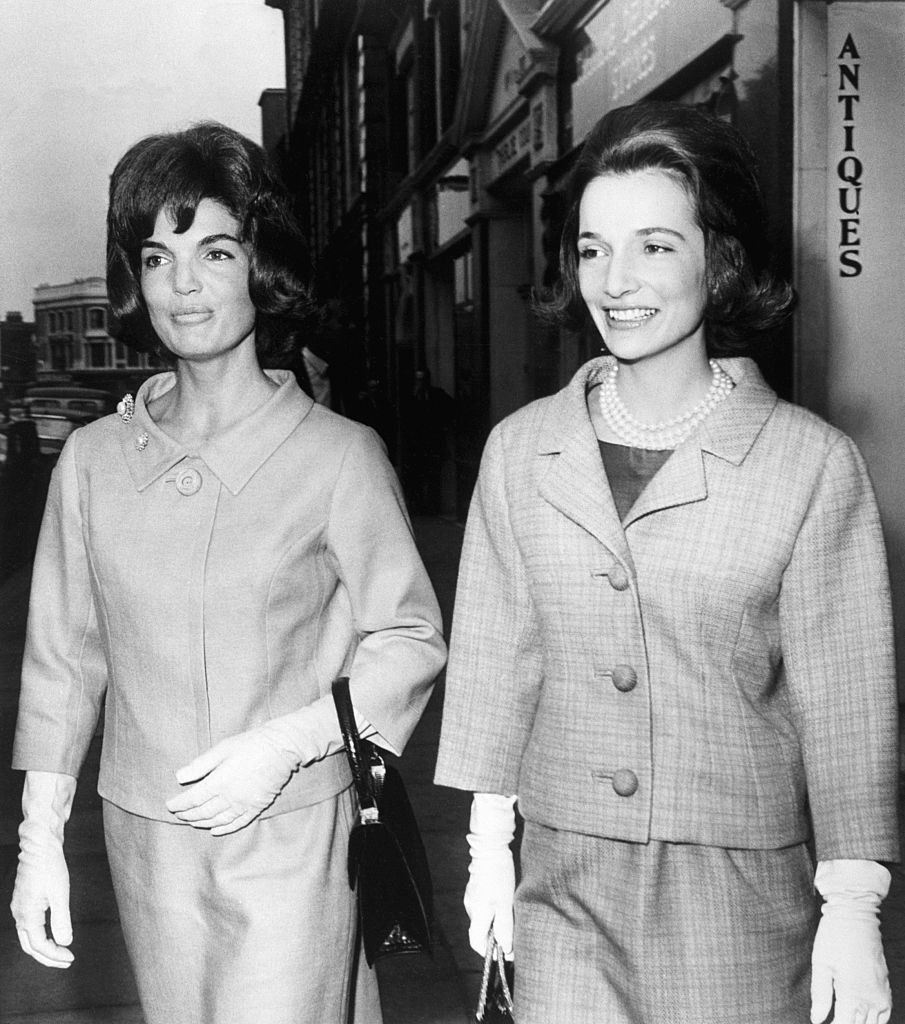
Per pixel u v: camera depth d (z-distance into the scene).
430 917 1.99
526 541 1.77
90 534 2.01
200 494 1.96
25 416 15.45
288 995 1.89
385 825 1.92
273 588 1.93
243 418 2.00
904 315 5.77
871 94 5.71
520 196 13.67
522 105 11.96
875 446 5.79
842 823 1.64
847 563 1.66
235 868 1.91
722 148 1.66
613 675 1.69
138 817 1.96
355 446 2.03
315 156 30.31
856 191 5.73
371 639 2.02
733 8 6.70
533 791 1.77
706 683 1.66
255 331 2.09
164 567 1.93
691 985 1.65
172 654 1.92
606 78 9.62
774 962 1.68
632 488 1.75
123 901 2.00
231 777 1.84
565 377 11.12
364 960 2.09
